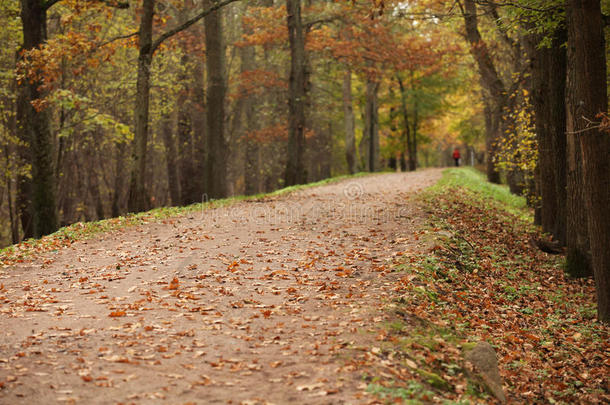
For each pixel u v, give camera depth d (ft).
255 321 23.06
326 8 89.56
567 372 23.43
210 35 72.28
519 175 84.38
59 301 25.82
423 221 45.65
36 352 18.85
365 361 18.34
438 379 18.11
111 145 100.27
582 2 27.35
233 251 37.45
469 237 43.11
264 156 143.64
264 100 126.41
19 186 68.95
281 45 101.86
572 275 38.27
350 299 25.95
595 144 28.02
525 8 35.78
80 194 91.76
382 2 37.06
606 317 28.91
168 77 85.56
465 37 75.56
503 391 20.03
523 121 58.39
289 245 39.17
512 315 29.25
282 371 17.76
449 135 199.41
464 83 113.19
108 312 23.99
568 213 38.73
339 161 189.57
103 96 82.43
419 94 133.90
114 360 18.34
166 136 98.07
